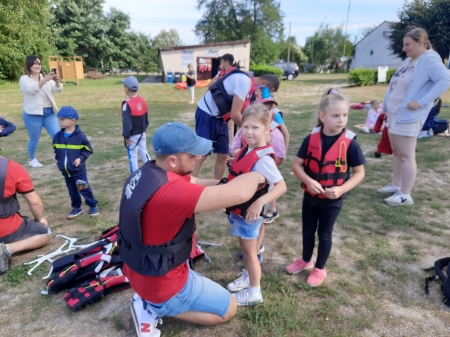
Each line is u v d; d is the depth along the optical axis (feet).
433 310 8.23
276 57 147.02
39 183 17.53
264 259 10.54
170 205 5.86
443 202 14.20
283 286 9.12
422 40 13.07
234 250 11.07
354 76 73.05
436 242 11.16
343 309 8.32
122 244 6.64
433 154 20.57
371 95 56.08
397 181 15.07
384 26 141.28
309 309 8.34
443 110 37.37
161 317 7.95
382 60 145.69
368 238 11.57
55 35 121.19
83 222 13.16
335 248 11.02
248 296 8.46
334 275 9.64
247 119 7.77
